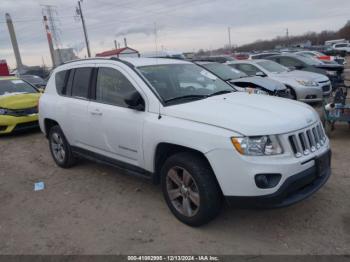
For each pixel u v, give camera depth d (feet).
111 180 16.70
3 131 27.12
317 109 30.40
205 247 10.64
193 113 11.28
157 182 12.98
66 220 13.00
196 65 16.31
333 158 17.62
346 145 19.72
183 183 11.66
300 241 10.62
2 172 19.21
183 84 14.05
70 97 16.80
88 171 18.16
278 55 43.57
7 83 31.19
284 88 28.53
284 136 10.23
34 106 27.94
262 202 9.98
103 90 14.82
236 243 10.74
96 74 15.33
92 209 13.74
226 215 12.42
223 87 15.19
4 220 13.39
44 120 18.89
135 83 13.23
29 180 17.58
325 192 13.73
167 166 11.99
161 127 11.76
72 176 17.60
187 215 11.70
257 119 10.49
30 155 22.26
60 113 17.17
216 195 10.88
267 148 10.02
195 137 10.75
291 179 10.09
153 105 12.42
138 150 12.94
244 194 10.06
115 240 11.37
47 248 11.19
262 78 29.50
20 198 15.39
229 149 10.05
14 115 26.94
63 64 18.16
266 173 9.84
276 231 11.25
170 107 12.03
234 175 10.07
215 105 11.89
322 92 31.45
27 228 12.61
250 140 10.00
